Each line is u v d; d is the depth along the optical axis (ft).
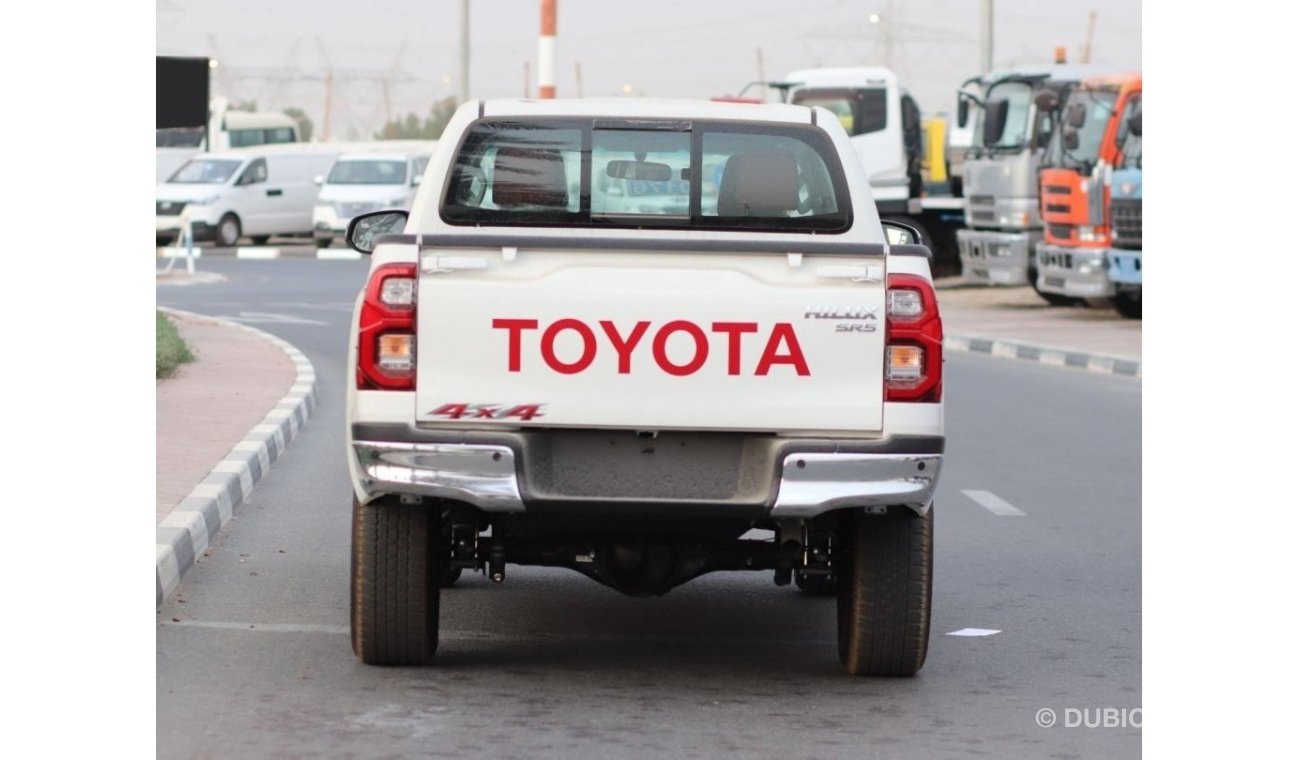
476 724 38.52
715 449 39.81
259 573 55.16
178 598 51.11
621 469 39.75
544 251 39.06
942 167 251.39
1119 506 72.59
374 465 39.29
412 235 39.22
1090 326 166.20
